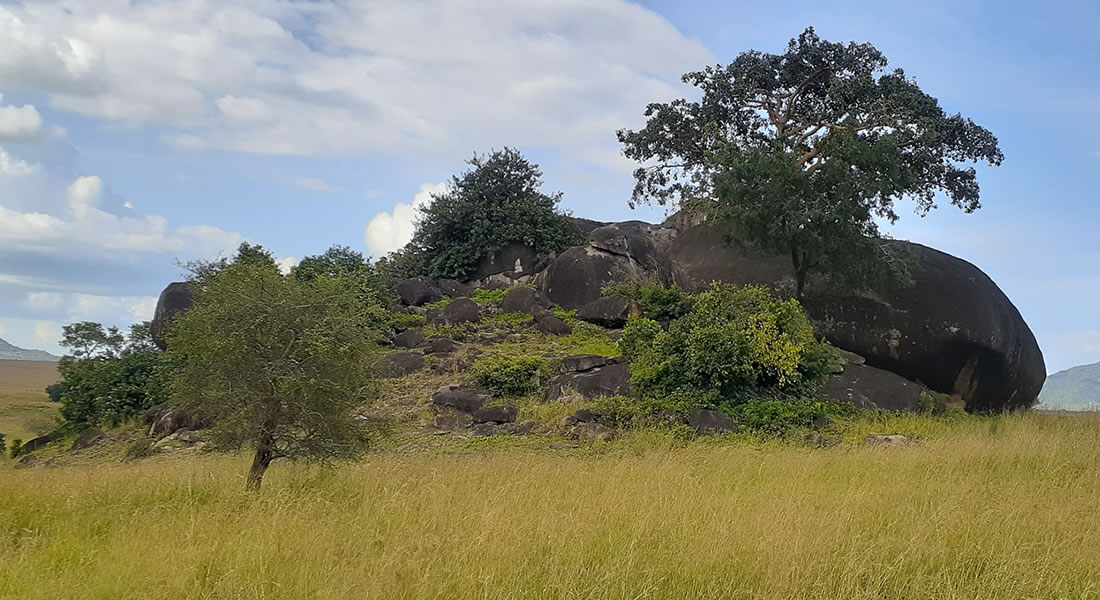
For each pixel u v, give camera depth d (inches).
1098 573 298.5
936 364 884.6
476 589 264.1
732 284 882.8
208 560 282.7
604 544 309.1
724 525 322.0
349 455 434.3
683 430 648.4
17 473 509.4
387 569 272.8
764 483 435.5
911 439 634.2
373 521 337.1
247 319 419.5
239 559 282.8
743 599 270.7
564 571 278.1
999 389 906.7
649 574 279.7
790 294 923.4
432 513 342.3
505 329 973.8
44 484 438.3
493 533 304.8
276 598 259.0
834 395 764.0
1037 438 585.0
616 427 673.0
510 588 266.1
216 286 428.5
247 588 263.9
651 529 324.5
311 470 474.9
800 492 399.2
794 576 275.7
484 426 696.4
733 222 876.6
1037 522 349.4
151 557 292.7
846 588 273.7
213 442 431.2
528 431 682.2
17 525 369.1
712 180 887.7
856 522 338.0
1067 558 307.9
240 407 421.4
